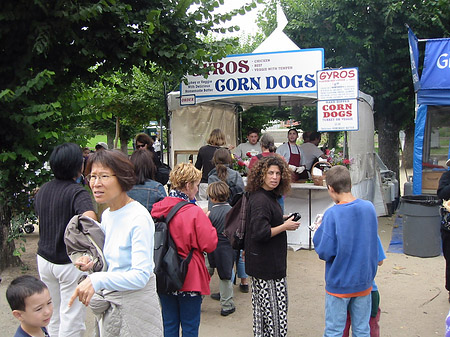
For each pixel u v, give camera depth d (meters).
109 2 5.35
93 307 2.26
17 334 2.51
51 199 3.18
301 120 14.74
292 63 7.46
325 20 11.48
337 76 6.89
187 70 6.45
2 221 5.93
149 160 3.93
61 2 5.08
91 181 2.27
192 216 3.16
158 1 6.12
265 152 6.48
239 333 4.26
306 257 6.88
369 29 10.82
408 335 4.18
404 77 11.16
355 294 3.12
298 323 4.48
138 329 2.28
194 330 3.24
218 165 5.36
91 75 6.25
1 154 5.10
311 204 7.40
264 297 3.33
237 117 11.57
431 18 10.68
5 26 5.20
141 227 2.25
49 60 5.79
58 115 5.32
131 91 7.00
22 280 2.49
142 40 5.65
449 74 8.33
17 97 5.04
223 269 4.59
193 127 9.83
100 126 20.08
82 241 2.33
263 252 3.31
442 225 4.71
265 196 3.30
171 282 3.01
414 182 8.88
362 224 3.07
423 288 5.45
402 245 7.56
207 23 6.36
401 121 12.48
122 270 2.26
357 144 8.25
